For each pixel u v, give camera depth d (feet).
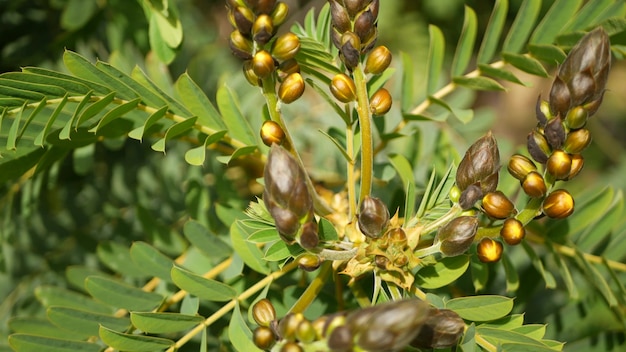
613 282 2.02
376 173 2.03
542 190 1.66
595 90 1.62
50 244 2.24
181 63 2.49
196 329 1.82
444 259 1.75
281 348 1.49
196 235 1.96
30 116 1.76
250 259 1.84
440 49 2.06
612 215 1.99
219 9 3.00
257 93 2.28
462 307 1.72
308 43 1.82
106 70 1.82
